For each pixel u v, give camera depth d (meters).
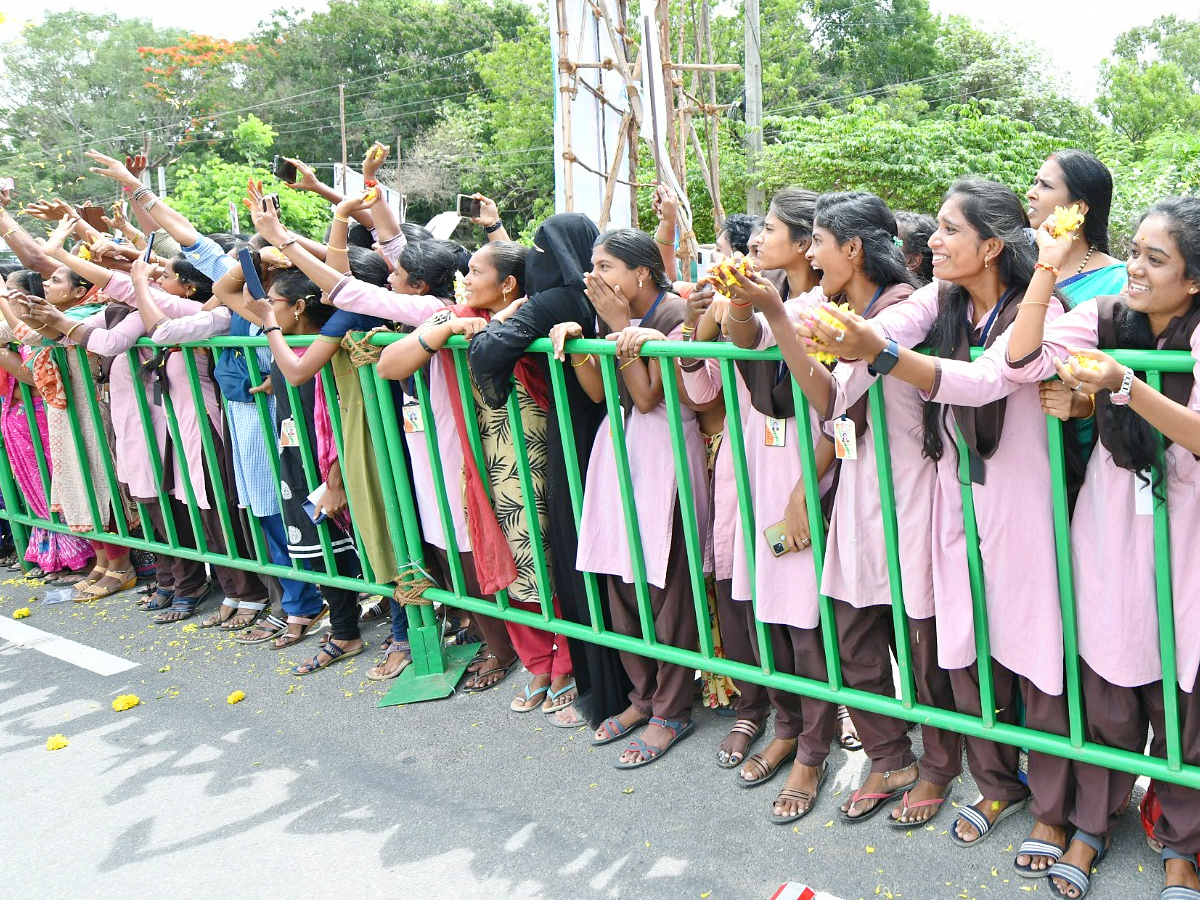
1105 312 2.33
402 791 3.30
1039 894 2.52
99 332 4.60
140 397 4.77
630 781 3.24
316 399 4.08
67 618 5.27
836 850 2.78
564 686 3.80
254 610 4.92
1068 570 2.41
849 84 38.62
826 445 2.82
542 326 3.24
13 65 41.66
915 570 2.65
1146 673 2.35
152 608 5.28
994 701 2.65
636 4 14.11
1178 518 2.26
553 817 3.07
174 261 4.84
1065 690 2.52
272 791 3.36
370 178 4.43
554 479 3.44
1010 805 2.79
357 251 4.14
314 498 4.11
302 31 44.50
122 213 5.15
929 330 2.55
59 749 3.77
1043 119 30.39
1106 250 2.98
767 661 3.04
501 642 4.05
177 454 4.69
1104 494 2.33
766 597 2.96
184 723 3.93
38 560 5.85
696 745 3.43
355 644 4.48
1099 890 2.50
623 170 7.85
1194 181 17.84
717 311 2.83
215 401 4.61
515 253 3.58
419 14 44.66
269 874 2.89
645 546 3.22
